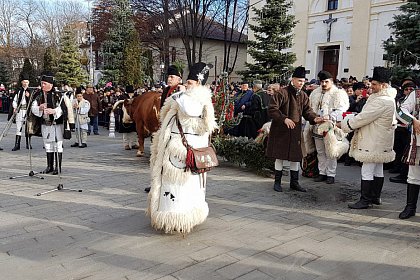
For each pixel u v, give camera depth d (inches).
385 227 184.4
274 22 675.4
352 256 151.4
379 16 815.7
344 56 885.8
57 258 144.7
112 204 210.5
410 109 199.8
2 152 388.2
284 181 273.4
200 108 158.6
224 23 1230.3
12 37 1731.1
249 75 704.4
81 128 432.5
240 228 178.1
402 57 503.5
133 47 867.4
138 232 170.6
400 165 299.9
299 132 239.3
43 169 300.7
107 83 837.8
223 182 264.8
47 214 192.2
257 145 288.8
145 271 135.7
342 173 308.8
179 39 1409.9
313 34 947.3
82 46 1450.5
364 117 201.3
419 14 485.7
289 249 156.2
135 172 292.4
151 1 1189.7
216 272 135.8
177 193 161.6
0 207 202.2
